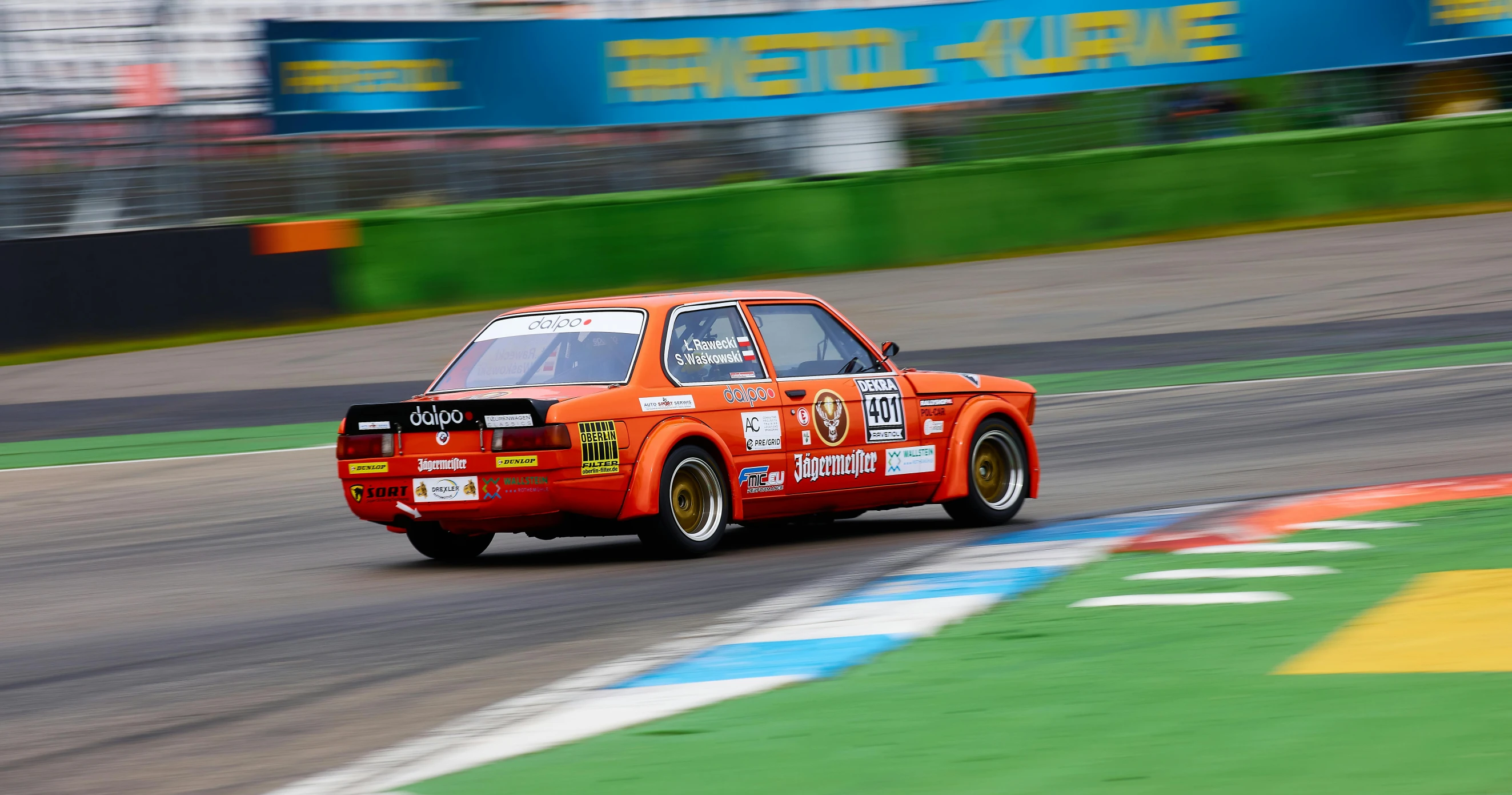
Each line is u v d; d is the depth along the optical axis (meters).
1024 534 25.89
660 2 82.62
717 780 11.95
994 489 28.84
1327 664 14.59
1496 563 19.42
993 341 59.47
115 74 77.81
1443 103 84.50
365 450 25.36
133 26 77.75
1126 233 80.69
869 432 27.06
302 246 70.31
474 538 26.97
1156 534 23.92
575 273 75.38
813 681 15.20
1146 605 18.05
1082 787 11.26
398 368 60.00
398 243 72.31
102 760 14.12
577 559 25.97
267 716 15.50
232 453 44.62
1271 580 19.19
